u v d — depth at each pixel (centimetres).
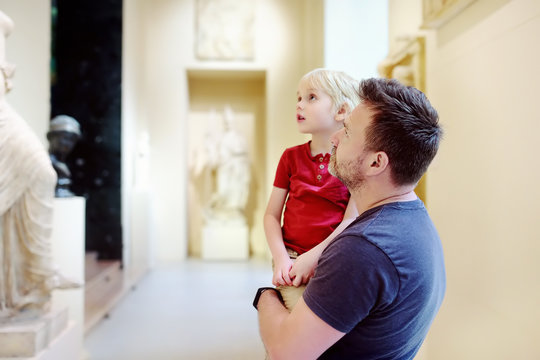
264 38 910
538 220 162
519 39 174
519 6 174
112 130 695
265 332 107
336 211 129
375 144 102
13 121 268
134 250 776
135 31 789
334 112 128
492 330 196
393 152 101
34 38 414
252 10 908
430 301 104
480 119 207
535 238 164
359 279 93
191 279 700
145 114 887
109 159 694
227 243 888
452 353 238
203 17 905
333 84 128
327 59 511
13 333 263
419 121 101
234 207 893
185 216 910
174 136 900
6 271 278
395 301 97
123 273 676
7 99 367
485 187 202
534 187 164
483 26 204
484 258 204
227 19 908
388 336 101
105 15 694
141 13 848
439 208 257
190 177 997
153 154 897
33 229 275
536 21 163
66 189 395
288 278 119
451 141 240
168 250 895
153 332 445
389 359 104
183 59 904
